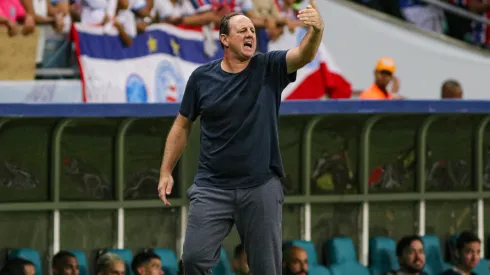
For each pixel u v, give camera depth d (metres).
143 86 25.23
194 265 14.51
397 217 26.59
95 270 23.61
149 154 24.06
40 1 24.62
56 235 23.09
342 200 25.73
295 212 25.47
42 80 24.66
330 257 25.25
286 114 23.27
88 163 23.42
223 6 26.55
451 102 24.53
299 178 25.38
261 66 14.30
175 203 24.19
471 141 27.12
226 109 14.26
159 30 25.61
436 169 26.88
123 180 23.78
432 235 26.55
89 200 23.47
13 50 24.19
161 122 23.77
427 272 25.84
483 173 27.34
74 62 25.22
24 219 22.89
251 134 14.26
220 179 14.43
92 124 23.20
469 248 25.33
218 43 26.52
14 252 22.36
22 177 22.80
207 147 14.48
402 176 26.55
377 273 25.58
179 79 25.80
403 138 26.42
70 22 24.83
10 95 24.17
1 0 24.06
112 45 24.97
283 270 23.56
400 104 24.08
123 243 23.86
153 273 22.23
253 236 14.44
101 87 24.61
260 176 14.33
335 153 25.75
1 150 22.52
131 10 25.30
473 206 27.39
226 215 14.48
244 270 23.30
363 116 25.41
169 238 24.36
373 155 26.22
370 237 26.31
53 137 22.86
